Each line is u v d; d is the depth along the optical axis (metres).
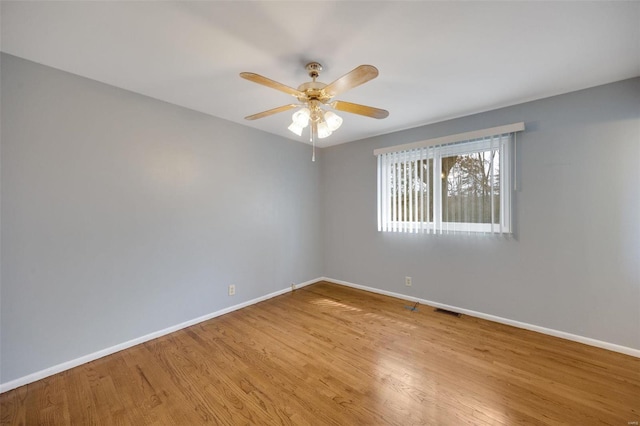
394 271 3.53
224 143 3.02
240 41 1.63
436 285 3.16
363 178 3.82
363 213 3.84
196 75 2.04
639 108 2.08
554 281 2.44
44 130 1.90
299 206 3.97
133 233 2.34
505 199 2.66
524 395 1.69
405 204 3.37
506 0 1.31
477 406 1.60
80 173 2.05
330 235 4.27
